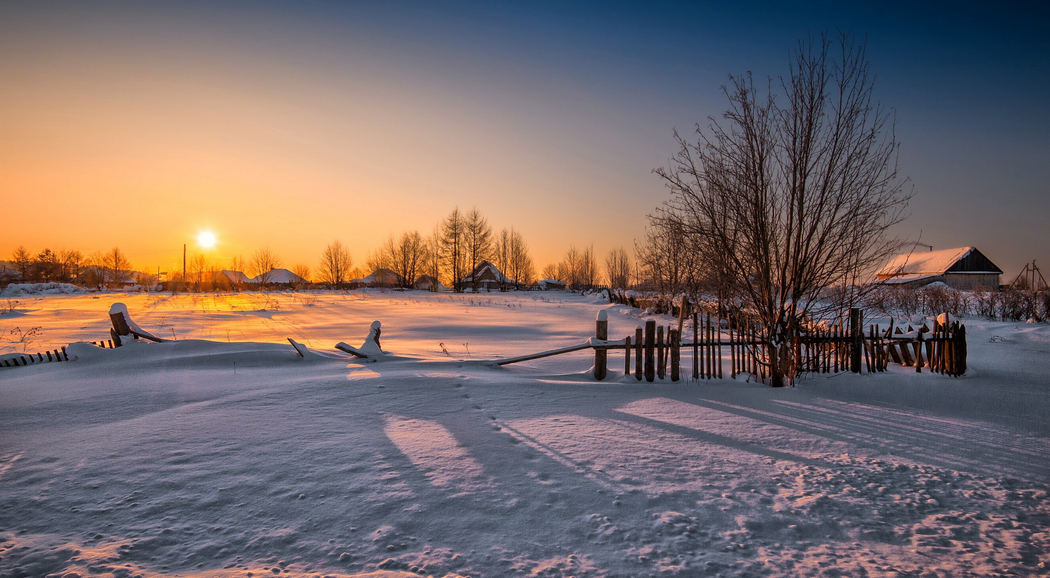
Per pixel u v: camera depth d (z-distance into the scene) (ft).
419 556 9.45
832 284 27.25
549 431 16.93
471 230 222.07
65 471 13.30
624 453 14.90
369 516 10.94
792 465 14.24
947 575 9.12
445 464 13.83
